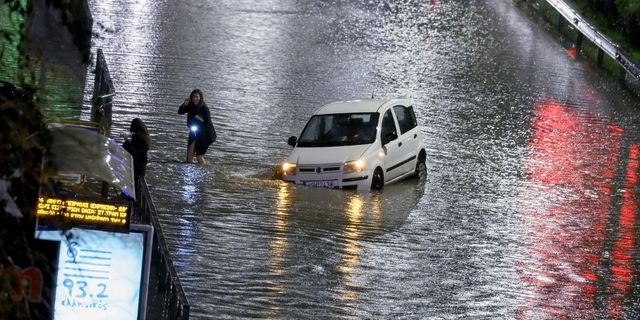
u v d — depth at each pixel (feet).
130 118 174.40
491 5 318.45
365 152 152.66
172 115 180.55
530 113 214.90
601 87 242.37
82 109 159.94
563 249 127.85
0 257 48.80
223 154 162.71
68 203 65.16
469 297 105.40
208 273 103.50
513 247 126.52
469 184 160.97
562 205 151.94
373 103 161.99
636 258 126.52
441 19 296.92
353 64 239.71
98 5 271.08
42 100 52.85
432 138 188.96
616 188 165.58
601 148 193.06
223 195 136.05
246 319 92.48
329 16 290.35
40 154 49.16
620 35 309.01
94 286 66.39
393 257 116.37
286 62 234.38
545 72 249.75
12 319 48.29
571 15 275.18
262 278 103.81
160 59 221.87
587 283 114.21
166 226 118.11
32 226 54.85
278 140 174.09
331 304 98.73
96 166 67.97
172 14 271.08
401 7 310.04
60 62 171.22
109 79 160.04
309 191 146.92
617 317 103.76
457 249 123.03
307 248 115.75
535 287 111.14
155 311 75.15
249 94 203.62
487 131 197.67
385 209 140.05
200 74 213.87
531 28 292.61
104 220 66.03
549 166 176.86
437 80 233.35
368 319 95.91
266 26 270.67
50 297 61.82
